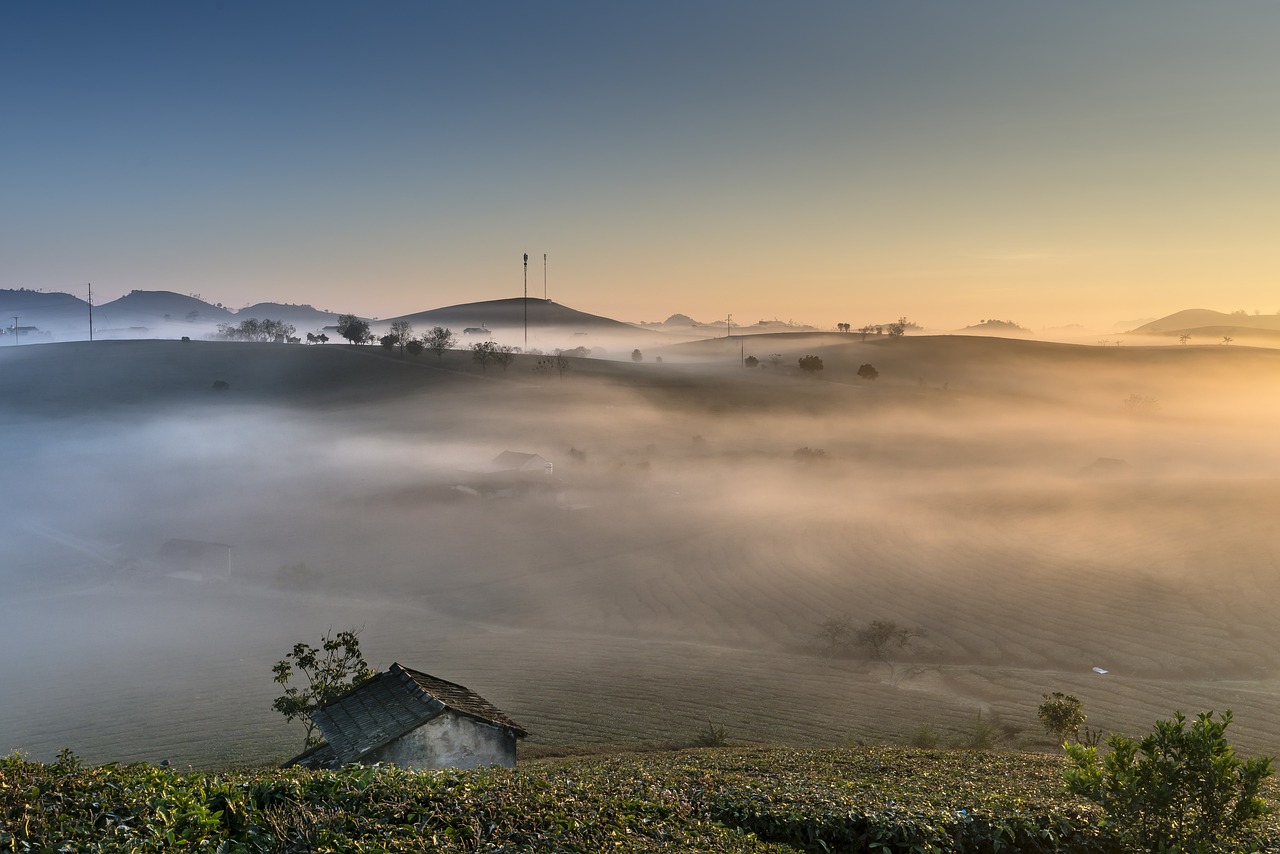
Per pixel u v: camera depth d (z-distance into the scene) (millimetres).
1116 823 13547
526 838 11062
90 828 9742
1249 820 12211
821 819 13883
